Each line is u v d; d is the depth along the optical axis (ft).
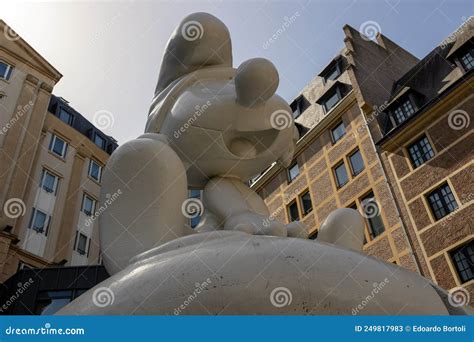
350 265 5.55
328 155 59.82
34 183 61.93
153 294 5.27
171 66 9.45
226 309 5.02
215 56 9.34
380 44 68.69
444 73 49.67
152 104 9.32
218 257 5.48
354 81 58.65
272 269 5.30
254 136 8.33
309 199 60.44
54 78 69.05
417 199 44.52
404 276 5.83
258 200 8.71
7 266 51.67
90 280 46.06
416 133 46.93
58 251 60.29
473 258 38.17
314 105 68.54
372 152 52.65
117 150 7.80
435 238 41.47
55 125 69.82
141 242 7.02
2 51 64.08
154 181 7.35
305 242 5.79
